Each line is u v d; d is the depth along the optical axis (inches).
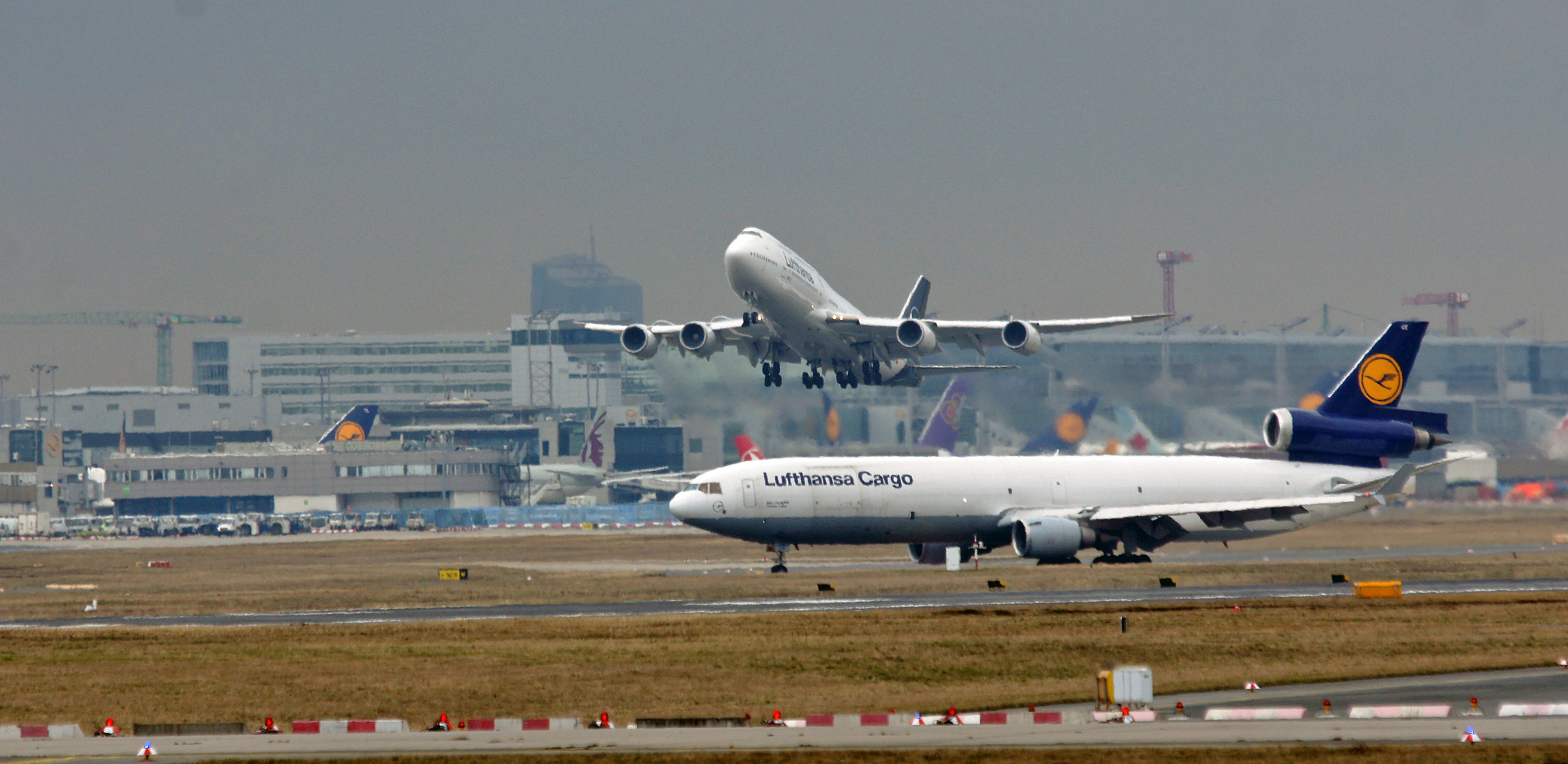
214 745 4183.1
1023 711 4783.5
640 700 5132.9
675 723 4522.6
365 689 5374.0
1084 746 3850.9
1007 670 5738.2
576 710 4923.7
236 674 5762.8
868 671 5733.3
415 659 6112.2
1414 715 4355.3
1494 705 4579.2
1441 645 6171.3
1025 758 3715.6
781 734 4224.9
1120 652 6112.2
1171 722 4338.1
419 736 4308.6
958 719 4468.5
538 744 4084.6
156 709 5004.9
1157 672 5610.2
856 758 3759.8
